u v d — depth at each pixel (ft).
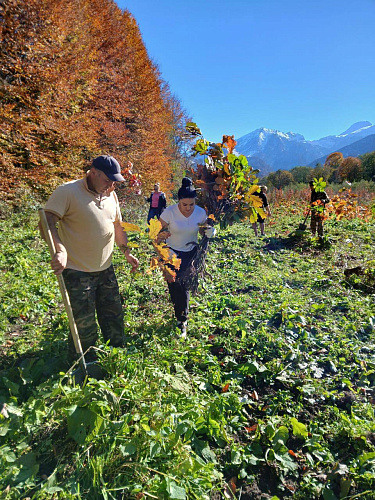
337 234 34.35
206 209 14.07
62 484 6.65
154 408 7.85
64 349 11.39
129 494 6.61
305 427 8.63
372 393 10.50
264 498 7.27
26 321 14.19
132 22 97.71
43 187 41.86
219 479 7.34
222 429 8.34
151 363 10.26
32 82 41.29
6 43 39.29
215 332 13.48
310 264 23.66
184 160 117.29
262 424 8.80
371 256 25.57
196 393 9.37
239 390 10.23
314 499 7.29
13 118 38.37
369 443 8.35
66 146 46.52
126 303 15.83
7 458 7.00
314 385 10.49
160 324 13.75
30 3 40.57
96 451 7.27
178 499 6.17
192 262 13.03
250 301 16.53
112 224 9.89
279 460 7.87
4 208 35.14
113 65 71.41
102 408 7.50
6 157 36.94
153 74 96.63
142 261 22.09
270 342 12.46
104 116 61.77
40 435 7.82
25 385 9.52
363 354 12.37
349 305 16.25
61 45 46.03
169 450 7.16
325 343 12.90
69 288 9.49
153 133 84.33
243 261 24.45
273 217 50.26
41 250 24.39
